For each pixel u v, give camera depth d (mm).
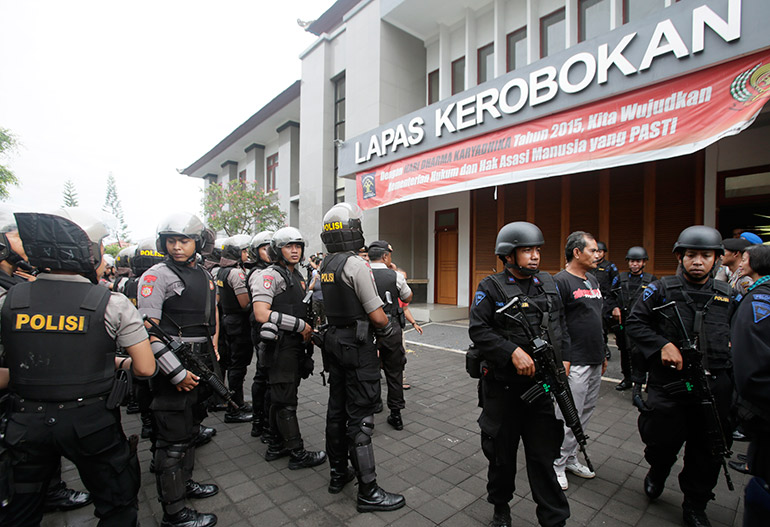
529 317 2176
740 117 4367
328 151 13172
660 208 7215
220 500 2605
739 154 6344
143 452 3396
